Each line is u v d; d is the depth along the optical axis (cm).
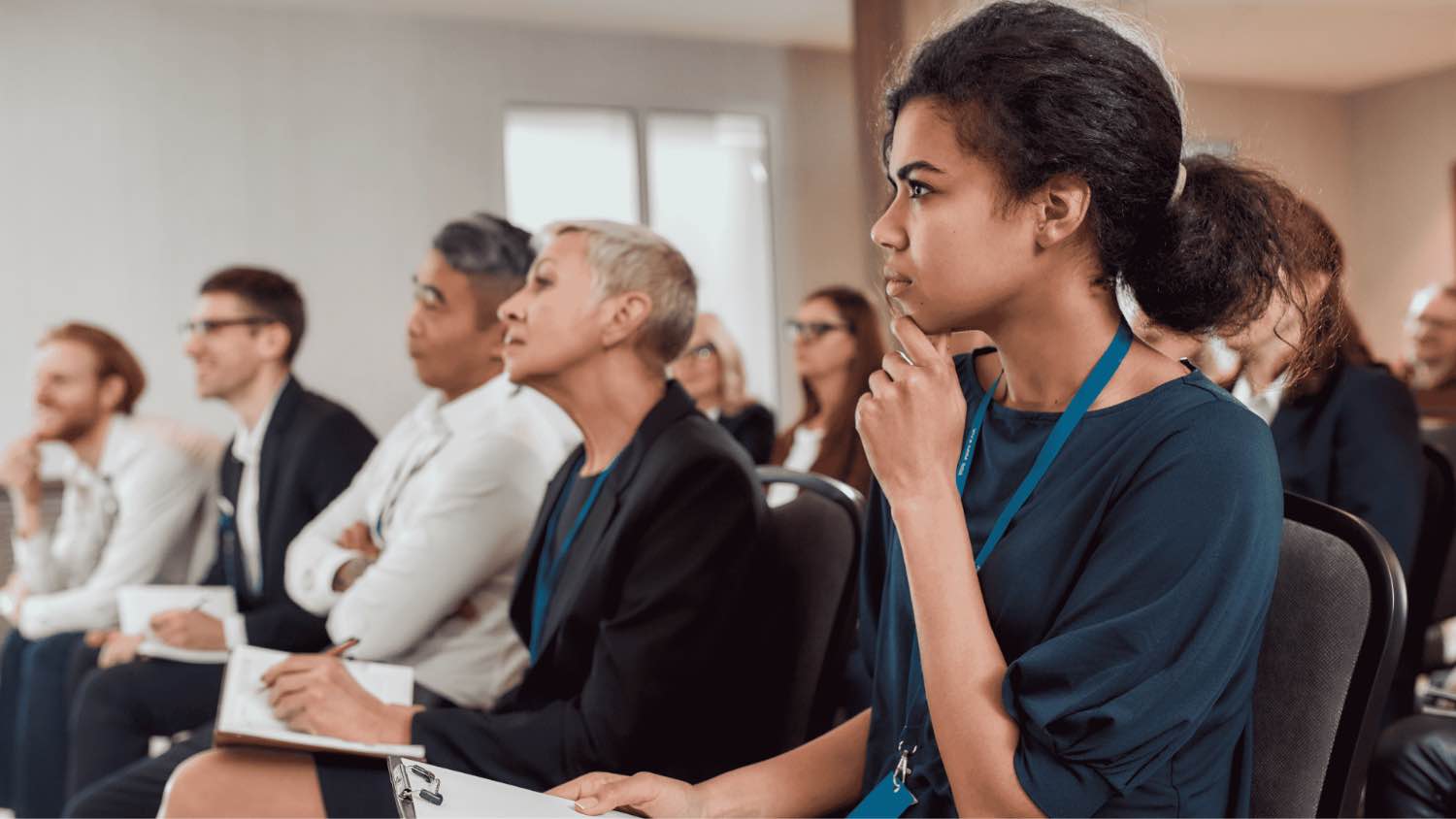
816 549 147
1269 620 103
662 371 155
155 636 229
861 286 746
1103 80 89
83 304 600
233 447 278
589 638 144
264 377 275
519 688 150
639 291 150
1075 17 92
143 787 192
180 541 318
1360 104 536
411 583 180
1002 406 102
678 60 712
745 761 144
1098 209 91
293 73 637
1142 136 91
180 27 617
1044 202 90
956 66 90
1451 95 525
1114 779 84
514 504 184
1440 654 231
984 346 111
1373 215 544
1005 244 91
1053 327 95
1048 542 92
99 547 332
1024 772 84
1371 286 550
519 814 96
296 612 232
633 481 145
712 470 141
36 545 340
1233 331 100
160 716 237
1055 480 94
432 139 661
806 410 377
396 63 655
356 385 646
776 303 730
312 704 135
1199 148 104
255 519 263
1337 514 103
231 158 625
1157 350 97
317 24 641
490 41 673
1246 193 99
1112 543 88
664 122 713
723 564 139
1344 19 501
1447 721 180
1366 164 537
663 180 712
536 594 160
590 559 145
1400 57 525
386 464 211
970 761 86
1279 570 104
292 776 130
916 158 91
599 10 661
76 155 600
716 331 419
